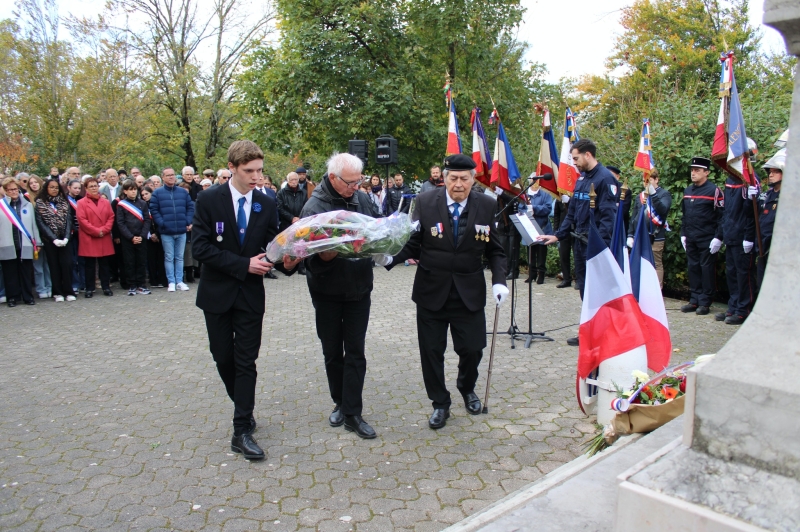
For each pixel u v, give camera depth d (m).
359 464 3.58
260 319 3.78
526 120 16.89
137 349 6.28
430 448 3.79
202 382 5.18
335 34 15.43
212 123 23.28
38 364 5.74
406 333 6.84
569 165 6.68
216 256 3.60
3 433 4.08
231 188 3.72
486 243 4.14
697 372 1.76
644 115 11.16
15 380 5.25
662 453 1.86
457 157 3.98
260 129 17.81
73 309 8.52
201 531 2.88
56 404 4.65
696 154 8.38
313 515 3.02
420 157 17.45
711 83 15.21
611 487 2.37
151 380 5.23
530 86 17.97
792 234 1.70
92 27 20.39
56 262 9.10
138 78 21.53
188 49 22.38
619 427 3.14
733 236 6.80
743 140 5.18
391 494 3.22
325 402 4.66
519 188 6.37
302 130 17.31
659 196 8.01
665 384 3.23
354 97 16.27
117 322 7.64
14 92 20.91
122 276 10.28
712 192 7.40
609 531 2.06
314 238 3.52
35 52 19.69
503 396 4.72
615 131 11.59
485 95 16.86
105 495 3.22
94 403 4.67
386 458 3.66
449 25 16.25
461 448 3.79
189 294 9.73
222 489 3.29
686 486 1.68
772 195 6.40
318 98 16.47
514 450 3.75
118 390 4.97
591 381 3.93
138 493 3.24
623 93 15.62
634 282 4.02
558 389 4.87
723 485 1.64
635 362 3.73
